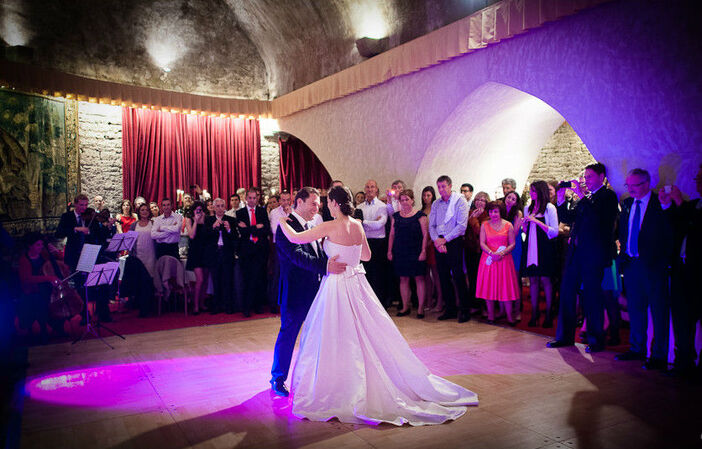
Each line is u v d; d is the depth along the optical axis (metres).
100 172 9.85
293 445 2.88
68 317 5.58
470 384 3.85
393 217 6.42
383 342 3.36
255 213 6.91
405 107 7.67
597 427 3.03
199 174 10.87
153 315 6.89
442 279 6.18
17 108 8.36
